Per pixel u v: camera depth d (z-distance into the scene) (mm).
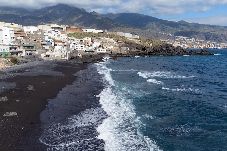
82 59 145500
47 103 48031
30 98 51219
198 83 76688
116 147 28969
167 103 50312
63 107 45562
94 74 88312
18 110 43188
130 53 190375
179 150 28781
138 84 69500
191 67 123875
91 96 54000
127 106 46719
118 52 189000
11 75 79438
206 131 35125
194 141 31562
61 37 193375
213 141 31625
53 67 104750
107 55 174625
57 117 39938
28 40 159250
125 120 38719
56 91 58531
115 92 58406
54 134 33000
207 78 88062
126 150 28219
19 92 55844
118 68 110375
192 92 62031
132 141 30766
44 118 39406
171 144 30328
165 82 75250
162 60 160750
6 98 50375
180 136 33094
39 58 134875
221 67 129375
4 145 29641
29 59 128125
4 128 34875
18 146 29422
